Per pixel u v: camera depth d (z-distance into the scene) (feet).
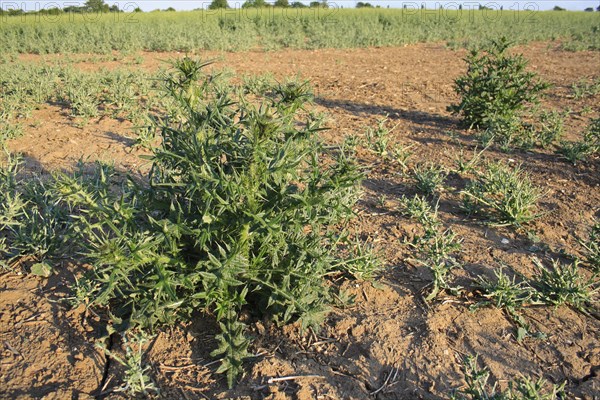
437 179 15.60
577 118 23.94
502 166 17.51
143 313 9.19
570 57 45.44
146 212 9.35
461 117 24.08
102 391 8.32
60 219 12.54
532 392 7.50
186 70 9.07
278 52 48.37
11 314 9.89
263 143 8.42
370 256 11.21
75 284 10.61
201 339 9.43
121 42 50.70
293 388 8.45
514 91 21.71
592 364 9.12
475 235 13.34
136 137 20.47
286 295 8.93
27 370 8.60
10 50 47.73
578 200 15.39
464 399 8.27
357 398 8.30
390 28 65.92
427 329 9.79
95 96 25.89
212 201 8.93
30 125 21.76
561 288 10.52
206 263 8.61
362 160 18.39
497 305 10.41
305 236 10.00
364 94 28.58
